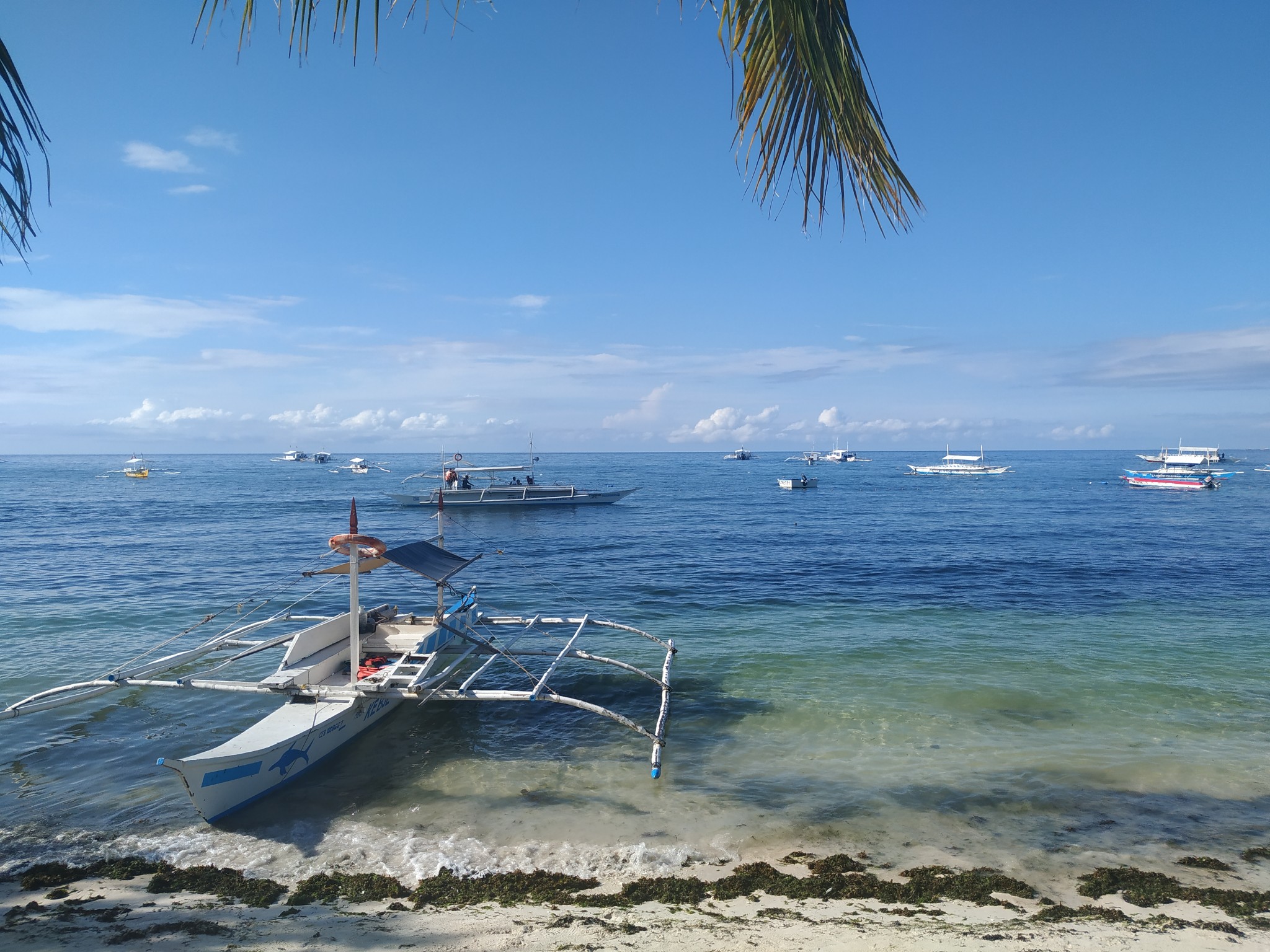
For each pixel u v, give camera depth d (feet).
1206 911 28.58
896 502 273.95
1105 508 242.99
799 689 57.21
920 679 59.52
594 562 125.39
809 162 10.93
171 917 28.04
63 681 58.49
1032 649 68.18
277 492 322.75
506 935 26.55
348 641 53.01
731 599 93.35
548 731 48.88
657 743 43.91
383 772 42.52
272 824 36.45
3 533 167.53
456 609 59.47
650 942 26.03
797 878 31.24
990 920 27.84
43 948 25.52
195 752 45.01
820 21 9.99
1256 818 36.86
